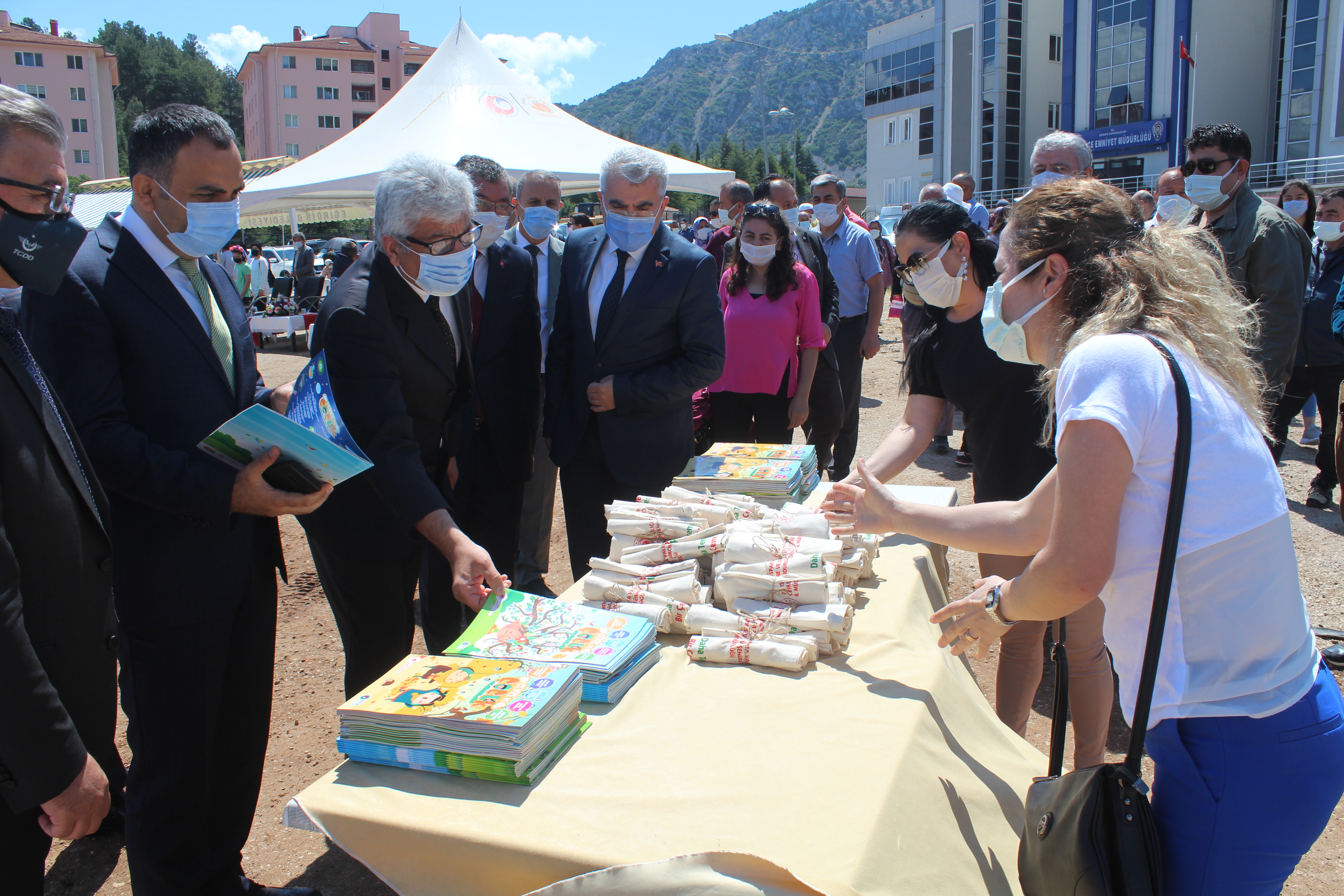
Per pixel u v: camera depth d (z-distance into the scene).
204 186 1.86
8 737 1.37
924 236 2.34
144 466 1.77
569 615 1.89
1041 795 1.36
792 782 1.38
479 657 1.70
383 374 2.30
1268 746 1.23
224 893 2.12
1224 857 1.26
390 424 2.23
